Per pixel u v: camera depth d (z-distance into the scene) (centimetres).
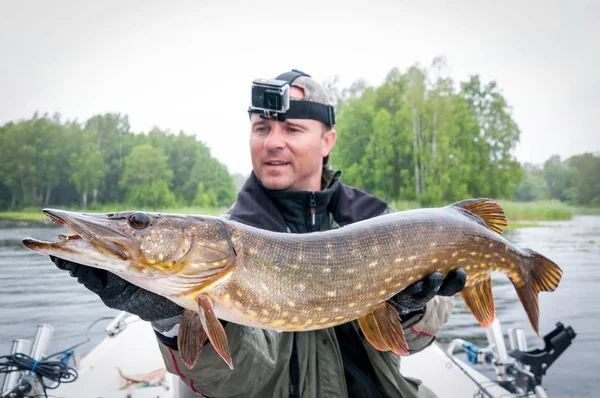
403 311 275
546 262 310
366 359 304
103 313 926
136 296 225
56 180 4175
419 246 262
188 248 219
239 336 248
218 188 4166
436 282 257
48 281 1193
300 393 280
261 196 338
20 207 4072
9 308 946
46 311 932
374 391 297
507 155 4088
